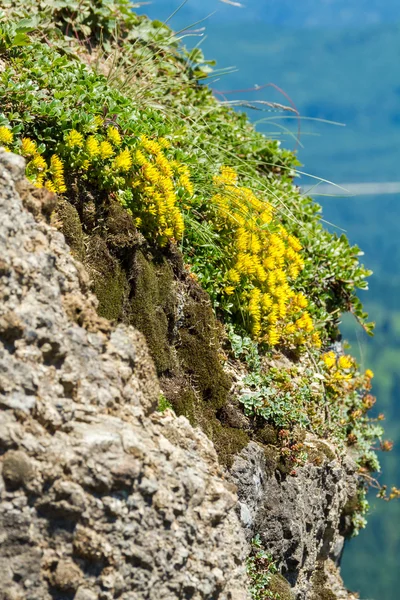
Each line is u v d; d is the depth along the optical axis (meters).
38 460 4.34
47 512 4.34
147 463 4.78
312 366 8.64
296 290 9.27
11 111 6.65
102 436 4.57
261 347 8.04
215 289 7.67
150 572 4.65
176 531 4.86
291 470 7.24
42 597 4.27
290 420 7.45
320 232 10.27
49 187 6.21
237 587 5.35
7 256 4.67
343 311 10.04
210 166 8.56
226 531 5.37
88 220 6.48
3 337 4.49
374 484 9.99
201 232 7.71
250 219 8.16
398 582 115.56
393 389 167.38
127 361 5.13
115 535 4.50
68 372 4.72
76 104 6.97
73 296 5.04
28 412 4.41
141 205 6.89
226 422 6.98
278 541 6.98
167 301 6.76
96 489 4.46
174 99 10.20
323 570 8.48
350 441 9.38
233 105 11.07
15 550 4.22
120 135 7.10
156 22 10.99
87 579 4.40
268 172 10.88
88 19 10.12
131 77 9.16
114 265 6.40
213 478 5.40
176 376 6.59
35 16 9.20
